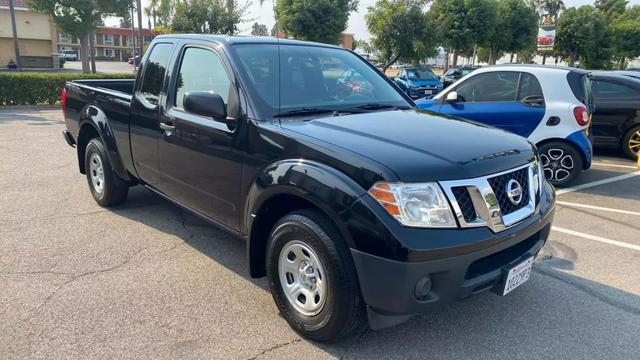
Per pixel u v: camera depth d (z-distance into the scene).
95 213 5.27
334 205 2.67
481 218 2.69
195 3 24.30
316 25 24.36
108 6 27.95
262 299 3.54
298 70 3.86
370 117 3.51
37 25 43.47
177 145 3.97
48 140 9.41
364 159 2.69
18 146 8.73
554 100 6.71
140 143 4.51
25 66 43.66
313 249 2.83
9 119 12.40
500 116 6.96
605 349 3.03
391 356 2.90
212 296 3.56
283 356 2.88
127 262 4.09
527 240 3.14
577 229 5.21
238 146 3.35
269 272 3.18
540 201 3.19
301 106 3.56
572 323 3.31
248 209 3.26
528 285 3.86
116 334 3.05
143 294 3.56
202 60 3.91
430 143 2.95
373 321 2.74
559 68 6.87
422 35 24.66
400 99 4.26
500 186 2.85
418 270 2.51
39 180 6.51
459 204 2.64
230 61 3.62
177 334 3.07
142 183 4.77
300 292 3.02
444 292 2.62
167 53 4.32
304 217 2.88
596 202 6.25
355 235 2.59
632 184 7.20
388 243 2.50
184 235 4.71
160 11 28.28
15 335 3.02
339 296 2.73
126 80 6.35
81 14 27.06
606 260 4.40
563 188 6.94
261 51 3.85
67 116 5.86
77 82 5.88
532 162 3.19
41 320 3.19
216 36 3.99
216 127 3.54
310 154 2.89
